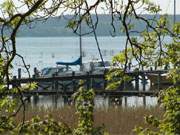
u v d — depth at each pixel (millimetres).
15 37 13102
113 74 18188
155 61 16609
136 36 16094
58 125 20203
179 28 16875
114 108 58906
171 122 20562
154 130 22531
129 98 78625
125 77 18141
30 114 52094
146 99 76812
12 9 13359
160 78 76250
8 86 15539
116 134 49781
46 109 56719
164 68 19359
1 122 16969
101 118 53281
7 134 17984
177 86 20516
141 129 22281
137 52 16453
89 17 14469
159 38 16078
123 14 14430
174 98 20516
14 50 13430
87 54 197625
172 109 20562
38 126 19719
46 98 82375
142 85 90000
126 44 15758
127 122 51906
